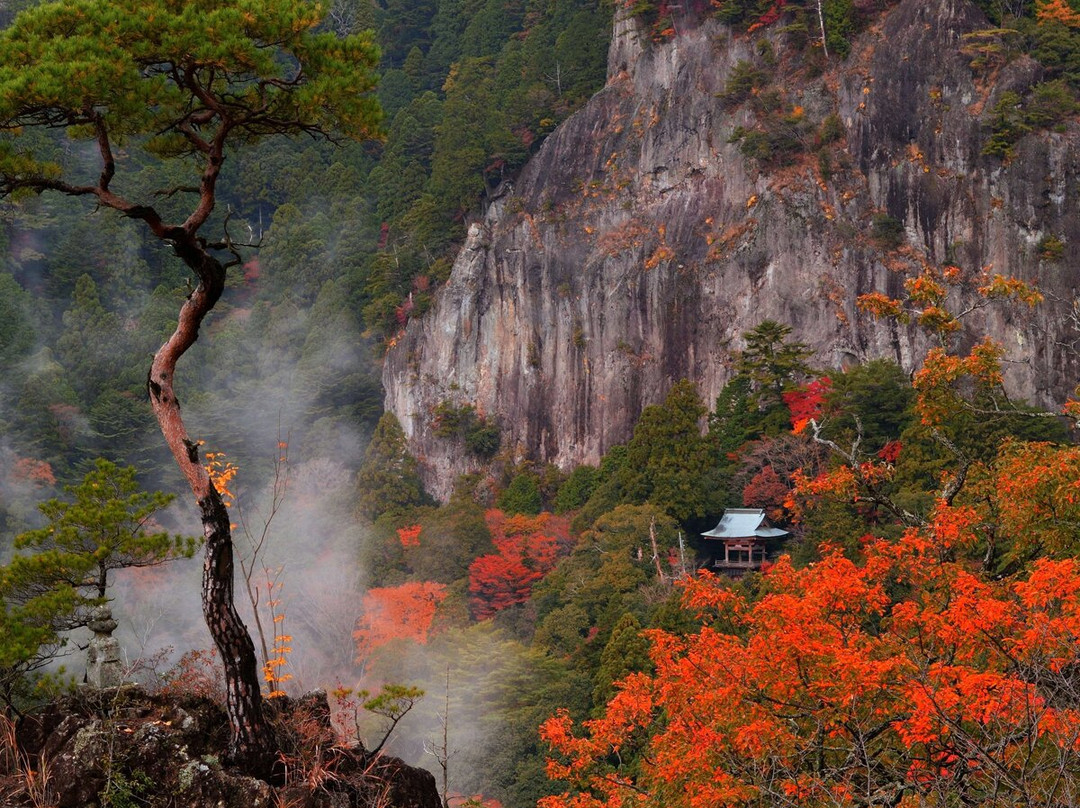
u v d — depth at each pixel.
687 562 74.62
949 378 27.95
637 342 112.31
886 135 108.25
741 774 18.98
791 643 18.55
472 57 155.75
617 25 129.38
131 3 15.85
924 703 16.23
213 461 20.58
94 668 16.69
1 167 16.06
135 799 14.58
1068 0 113.50
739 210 110.81
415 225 133.00
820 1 114.81
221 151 16.47
